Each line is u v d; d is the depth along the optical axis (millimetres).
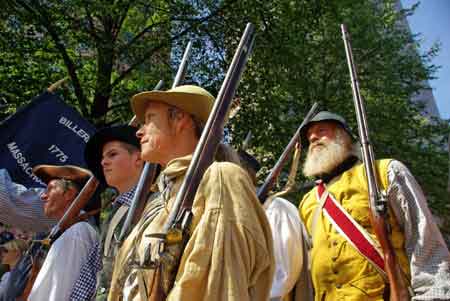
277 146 11508
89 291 3105
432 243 2811
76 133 5094
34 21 10344
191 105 2316
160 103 2355
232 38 11766
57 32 10594
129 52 11109
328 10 12828
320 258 3148
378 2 17797
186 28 11695
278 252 3297
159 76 11188
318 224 3248
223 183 1944
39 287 3062
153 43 11453
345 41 3676
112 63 11062
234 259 1826
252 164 4141
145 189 2668
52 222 4320
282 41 11906
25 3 10398
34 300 3047
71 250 3137
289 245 3314
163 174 2305
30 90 10820
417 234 2850
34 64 11141
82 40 10875
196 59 11758
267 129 11680
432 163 15703
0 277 5445
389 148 15023
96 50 11250
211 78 11727
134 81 11945
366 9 16000
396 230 2973
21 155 4988
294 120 12867
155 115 2348
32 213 4281
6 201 4207
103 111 11211
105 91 11109
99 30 11078
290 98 13172
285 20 11992
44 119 5098
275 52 11820
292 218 3443
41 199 4184
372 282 2943
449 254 2822
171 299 1781
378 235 2906
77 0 10047
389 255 2855
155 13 11773
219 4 11648
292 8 12188
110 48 10648
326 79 14258
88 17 10711
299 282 3381
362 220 3082
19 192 4266
